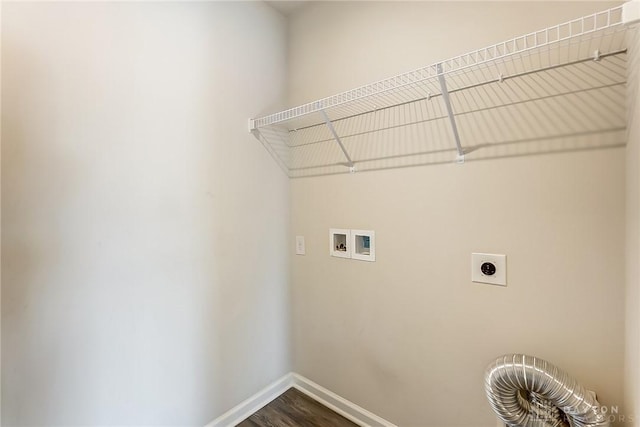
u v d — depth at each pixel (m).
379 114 1.49
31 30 0.99
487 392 1.09
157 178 1.32
